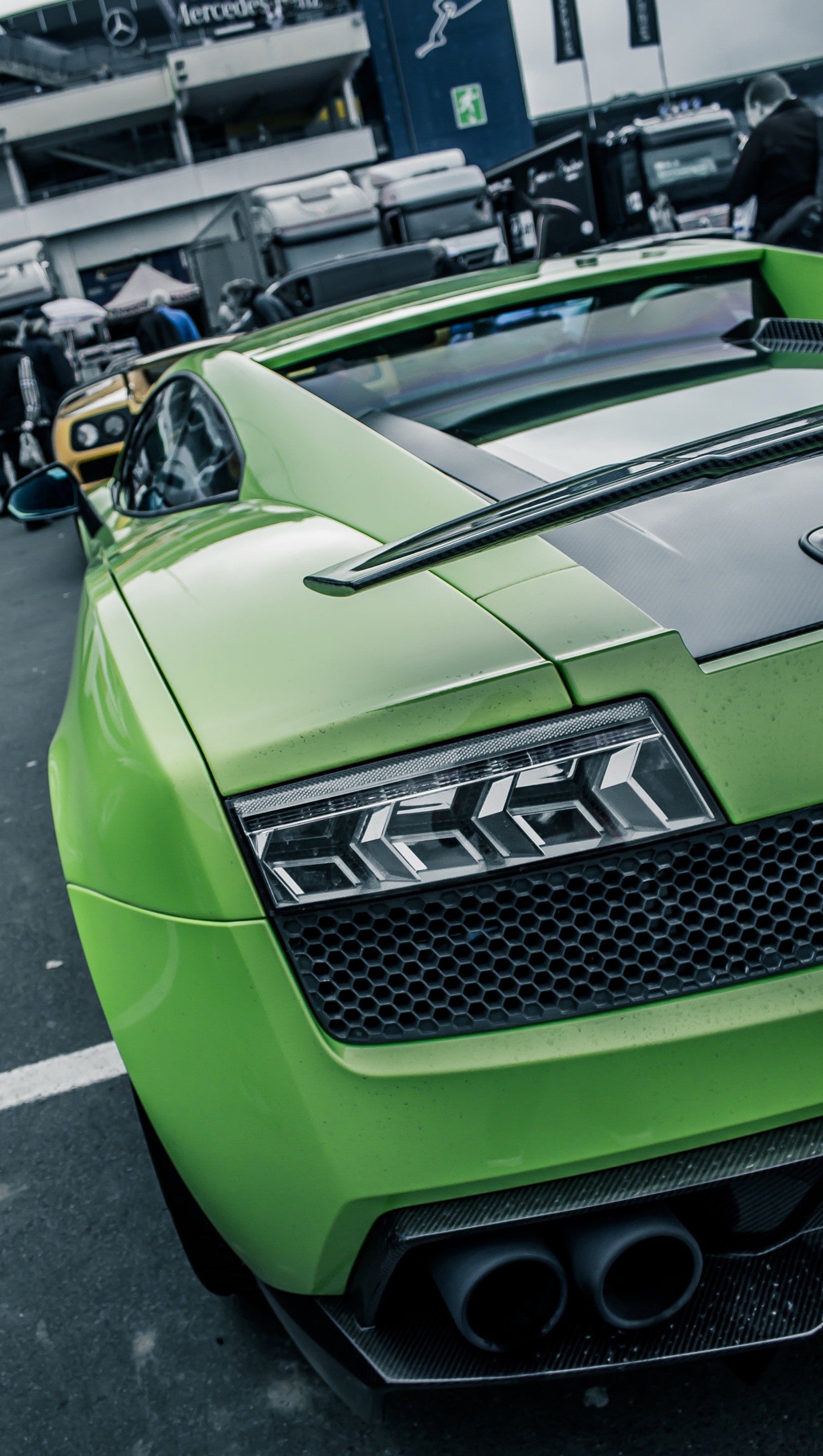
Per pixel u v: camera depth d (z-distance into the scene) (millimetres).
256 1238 1118
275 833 1035
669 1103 1013
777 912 1035
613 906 1025
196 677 1183
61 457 6262
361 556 1110
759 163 6492
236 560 1441
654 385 1742
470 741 1021
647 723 1021
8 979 2559
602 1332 1093
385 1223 1044
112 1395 1428
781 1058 1020
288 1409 1363
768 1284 1104
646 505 1315
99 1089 2098
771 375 1737
